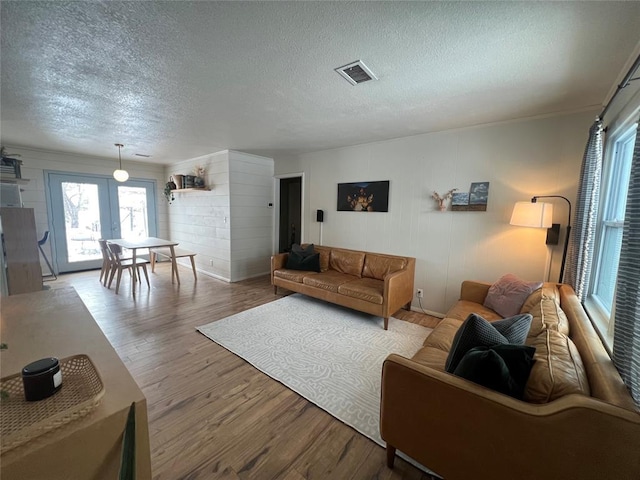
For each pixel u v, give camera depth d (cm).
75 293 172
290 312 353
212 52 170
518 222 251
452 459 121
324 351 258
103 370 95
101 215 563
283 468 142
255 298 408
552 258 274
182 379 214
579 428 93
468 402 114
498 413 107
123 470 65
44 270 502
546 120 269
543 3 125
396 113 273
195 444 155
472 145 312
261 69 190
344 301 338
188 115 286
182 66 187
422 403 127
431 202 344
